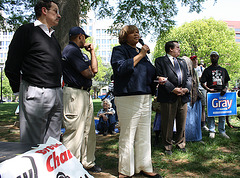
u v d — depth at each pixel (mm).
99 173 2945
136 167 2816
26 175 1062
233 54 34344
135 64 2566
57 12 2414
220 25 34344
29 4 10102
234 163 3287
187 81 3783
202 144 4230
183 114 3816
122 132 2730
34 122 2156
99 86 51594
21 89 2203
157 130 4234
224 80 4945
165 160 3463
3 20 10617
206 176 2857
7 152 1163
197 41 33281
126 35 2852
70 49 2615
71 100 2596
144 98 2730
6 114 10445
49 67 2223
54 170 1265
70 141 2629
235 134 4941
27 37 2162
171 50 3793
